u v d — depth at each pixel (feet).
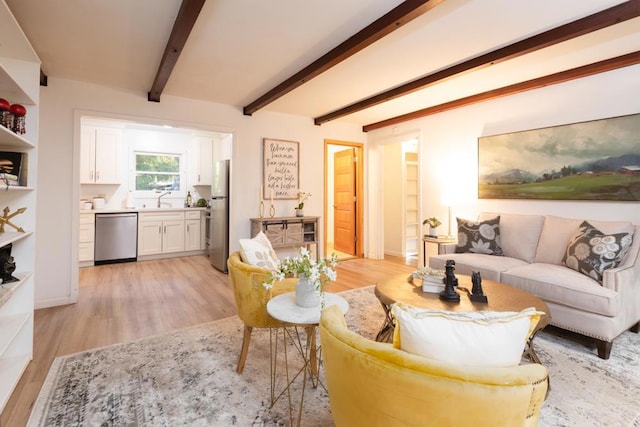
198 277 14.17
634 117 9.16
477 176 13.17
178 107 12.90
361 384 2.73
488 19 7.34
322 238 17.19
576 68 9.93
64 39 8.16
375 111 15.31
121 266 16.30
